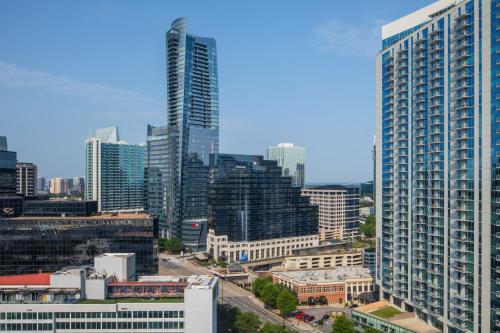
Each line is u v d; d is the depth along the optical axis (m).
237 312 183.88
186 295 130.00
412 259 187.75
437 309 170.25
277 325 174.12
